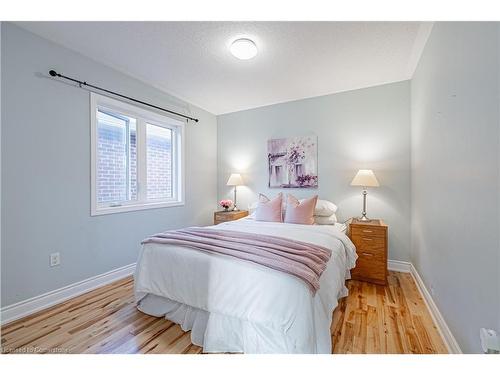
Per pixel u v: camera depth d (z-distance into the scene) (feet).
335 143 10.60
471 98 3.86
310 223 8.97
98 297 7.19
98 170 8.26
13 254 6.01
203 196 12.94
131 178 9.46
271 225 8.71
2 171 5.83
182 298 5.35
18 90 6.10
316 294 4.44
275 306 4.24
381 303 6.70
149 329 5.51
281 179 11.84
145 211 9.77
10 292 5.94
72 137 7.28
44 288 6.59
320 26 6.14
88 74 7.68
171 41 6.85
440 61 5.44
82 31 6.35
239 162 13.12
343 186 10.43
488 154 3.32
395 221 9.49
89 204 7.74
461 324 4.23
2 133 5.82
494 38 3.18
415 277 8.36
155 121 10.46
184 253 5.50
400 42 6.81
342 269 6.44
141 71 8.71
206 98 11.43
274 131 12.10
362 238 8.32
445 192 5.11
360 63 8.04
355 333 5.29
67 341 5.07
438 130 5.61
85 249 7.63
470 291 3.86
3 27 5.84
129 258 9.07
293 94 10.84
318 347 4.21
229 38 6.70
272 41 6.80
